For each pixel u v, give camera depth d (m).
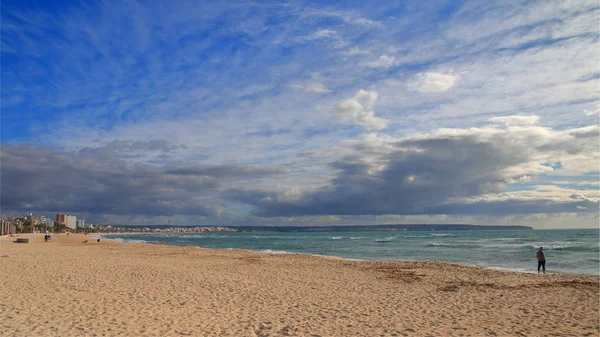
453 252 48.16
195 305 12.98
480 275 21.66
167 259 31.84
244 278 19.84
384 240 96.44
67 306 12.38
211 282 18.19
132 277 19.36
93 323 10.38
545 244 66.56
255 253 41.81
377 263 28.75
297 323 10.82
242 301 13.84
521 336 9.59
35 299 13.41
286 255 38.00
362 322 10.98
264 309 12.56
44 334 9.34
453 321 11.12
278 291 16.02
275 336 9.58
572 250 50.38
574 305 13.22
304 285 17.70
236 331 9.93
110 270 22.19
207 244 80.69
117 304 12.84
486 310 12.57
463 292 15.98
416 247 61.34
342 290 16.44
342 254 47.00
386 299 14.44
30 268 22.48
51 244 66.62
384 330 10.16
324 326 10.52
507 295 15.23
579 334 9.69
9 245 58.28
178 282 18.00
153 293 15.03
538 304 13.46
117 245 63.34
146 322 10.60
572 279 19.97
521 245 63.03
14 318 10.79
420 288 17.05
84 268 23.02
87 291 15.15
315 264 27.97
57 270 21.69
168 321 10.77
